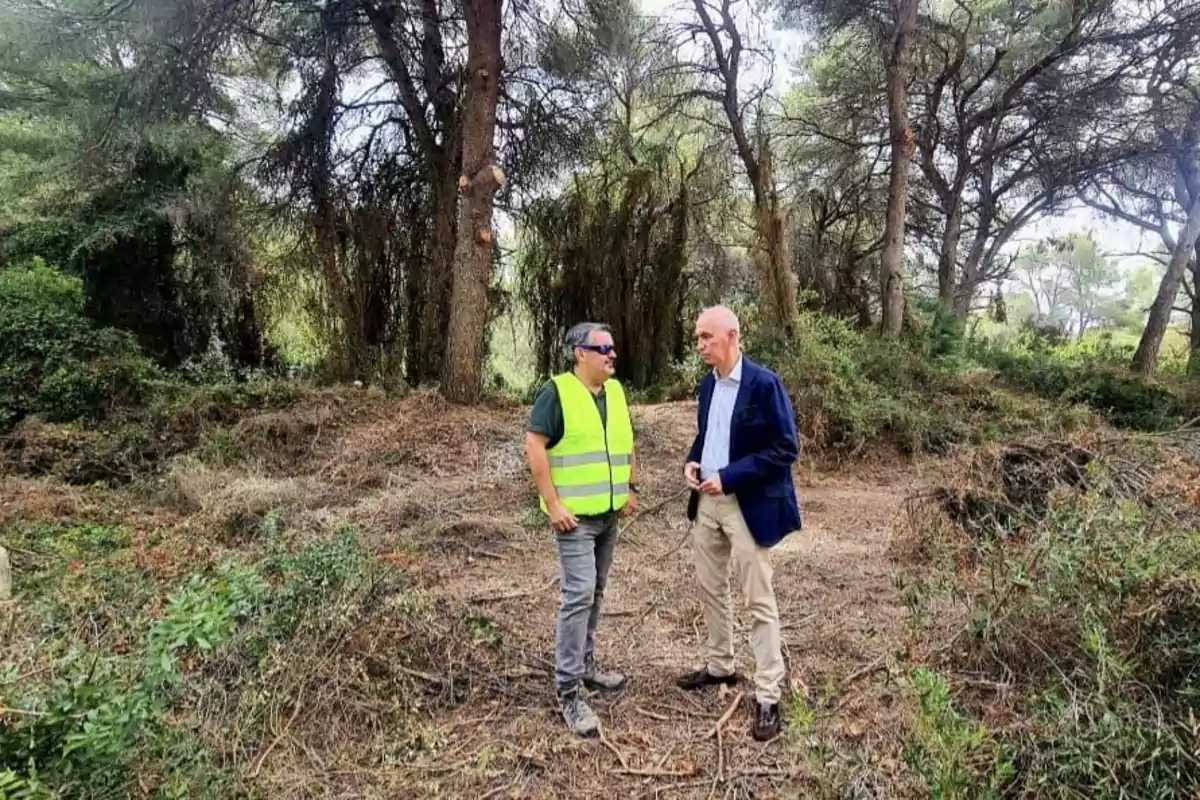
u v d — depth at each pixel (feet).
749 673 11.07
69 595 12.34
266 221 40.04
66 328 29.91
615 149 45.27
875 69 50.21
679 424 28.66
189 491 20.45
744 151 50.39
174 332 41.81
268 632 10.22
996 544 12.30
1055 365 37.55
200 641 7.52
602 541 10.47
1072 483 16.20
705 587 10.45
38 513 18.54
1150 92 45.70
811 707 9.78
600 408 10.07
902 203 42.22
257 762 8.38
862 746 8.70
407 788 8.30
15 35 32.04
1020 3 45.11
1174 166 50.03
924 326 41.24
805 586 14.73
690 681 10.67
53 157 39.47
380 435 26.07
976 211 61.82
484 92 33.24
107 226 37.35
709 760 8.95
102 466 23.53
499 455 24.82
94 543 16.58
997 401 30.71
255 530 17.69
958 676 9.66
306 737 9.01
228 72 39.83
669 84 50.62
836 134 54.24
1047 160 51.65
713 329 9.77
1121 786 6.77
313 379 36.65
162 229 39.29
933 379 32.55
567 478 9.68
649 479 22.74
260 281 41.78
